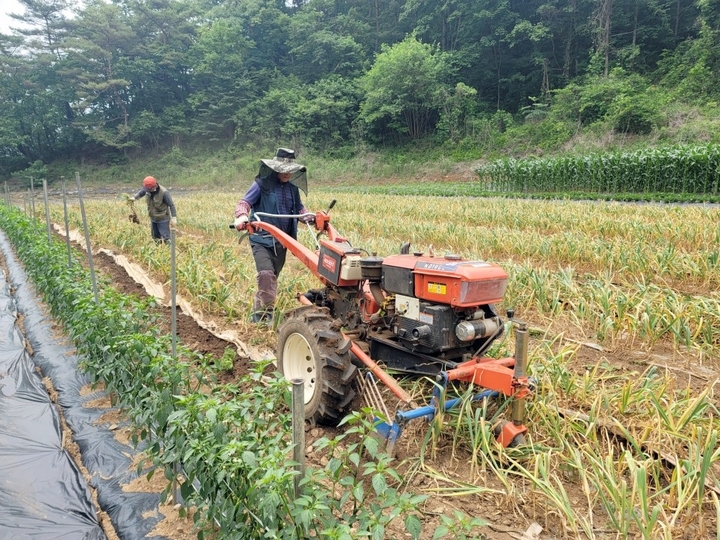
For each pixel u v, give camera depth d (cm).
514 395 342
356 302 462
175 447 322
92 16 5659
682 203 1764
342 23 6091
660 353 553
